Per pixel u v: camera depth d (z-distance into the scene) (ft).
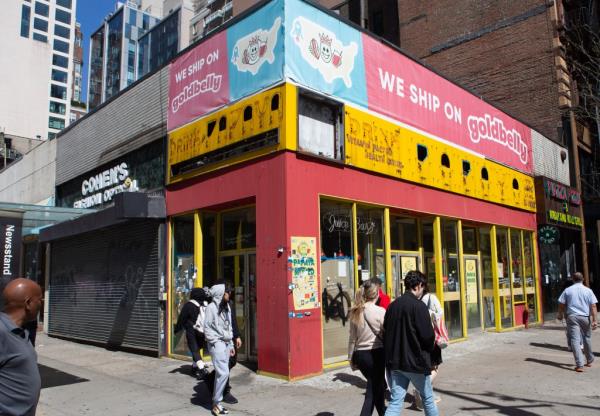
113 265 42.91
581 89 73.26
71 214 48.75
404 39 85.15
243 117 31.83
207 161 34.86
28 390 9.35
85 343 45.93
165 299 36.81
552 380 27.12
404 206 37.65
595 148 80.12
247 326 33.14
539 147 62.13
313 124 31.32
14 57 280.72
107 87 378.53
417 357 15.84
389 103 37.50
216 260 35.78
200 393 25.30
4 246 43.57
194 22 306.96
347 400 23.15
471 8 77.20
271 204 29.19
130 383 27.99
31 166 66.64
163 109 39.99
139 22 382.63
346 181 32.63
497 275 50.16
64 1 326.65
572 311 30.17
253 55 31.76
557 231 57.93
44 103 289.94
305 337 28.22
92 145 51.01
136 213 36.19
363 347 18.11
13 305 9.91
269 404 22.72
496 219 50.60
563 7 72.74
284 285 27.89
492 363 32.24
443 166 42.68
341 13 113.80
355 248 33.01
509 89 72.13
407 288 17.07
